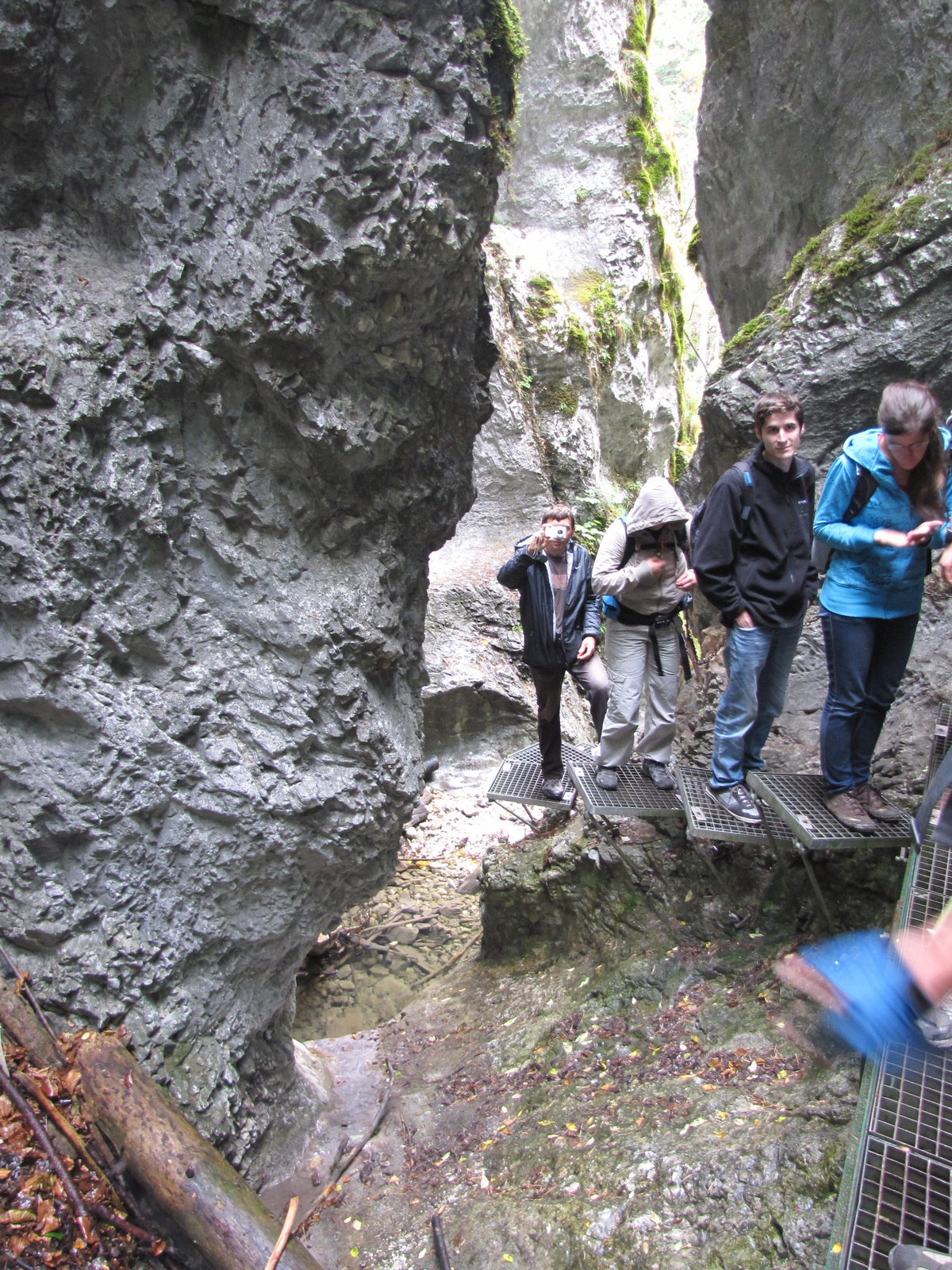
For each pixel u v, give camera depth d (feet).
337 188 9.89
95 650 10.64
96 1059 10.15
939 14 19.16
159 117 10.23
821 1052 11.12
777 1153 9.52
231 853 11.71
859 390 19.69
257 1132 12.51
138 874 11.16
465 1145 13.16
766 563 12.28
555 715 16.98
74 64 9.89
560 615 16.06
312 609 11.93
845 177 22.08
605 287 43.86
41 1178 9.18
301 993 21.65
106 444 10.48
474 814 30.60
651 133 45.73
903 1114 7.89
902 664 11.94
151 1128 9.70
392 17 9.73
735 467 12.16
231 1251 9.05
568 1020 14.93
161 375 10.65
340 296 10.48
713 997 13.53
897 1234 6.96
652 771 16.05
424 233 10.32
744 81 25.02
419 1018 17.95
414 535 14.05
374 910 25.18
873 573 11.31
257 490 11.61
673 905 15.66
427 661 33.50
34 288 10.24
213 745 11.53
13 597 10.03
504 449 39.86
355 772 12.46
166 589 11.29
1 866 10.51
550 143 45.01
